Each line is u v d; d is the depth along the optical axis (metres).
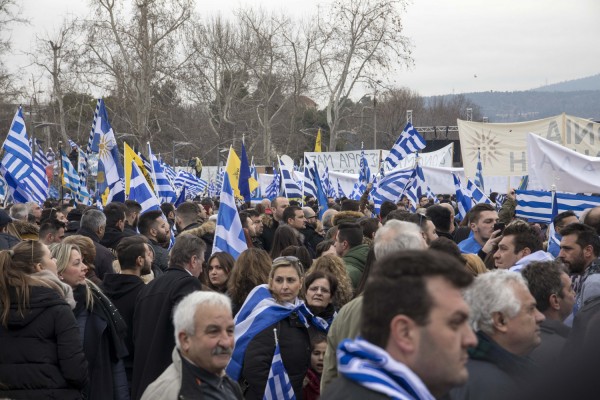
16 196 14.68
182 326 4.47
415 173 15.34
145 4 49.94
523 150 19.58
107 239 10.07
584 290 6.22
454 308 2.76
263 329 6.10
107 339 6.66
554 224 9.64
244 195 14.43
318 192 17.17
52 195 28.75
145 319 6.58
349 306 4.80
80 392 6.12
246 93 61.53
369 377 2.67
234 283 6.91
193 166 39.41
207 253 9.58
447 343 2.74
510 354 3.94
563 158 12.93
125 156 14.51
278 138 65.44
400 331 2.77
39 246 6.18
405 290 2.76
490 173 19.88
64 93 51.09
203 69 57.25
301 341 6.18
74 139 58.44
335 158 28.31
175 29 51.25
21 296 5.93
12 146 14.59
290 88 57.66
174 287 6.54
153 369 6.45
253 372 6.01
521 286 4.18
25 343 5.92
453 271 2.80
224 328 4.47
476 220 9.23
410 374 2.70
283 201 12.95
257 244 12.21
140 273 7.44
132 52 51.25
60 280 6.29
